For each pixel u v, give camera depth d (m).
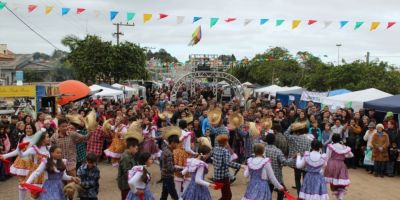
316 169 8.45
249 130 11.99
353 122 14.70
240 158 13.89
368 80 35.56
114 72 41.25
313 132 13.21
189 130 11.69
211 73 32.78
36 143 8.65
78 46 41.59
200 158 7.80
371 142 13.59
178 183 9.40
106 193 10.72
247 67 56.75
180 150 9.37
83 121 10.98
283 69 51.75
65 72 47.81
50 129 12.06
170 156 8.88
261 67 53.34
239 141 13.87
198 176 7.55
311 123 13.84
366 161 13.79
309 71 50.66
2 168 12.06
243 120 12.92
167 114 14.77
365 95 19.14
